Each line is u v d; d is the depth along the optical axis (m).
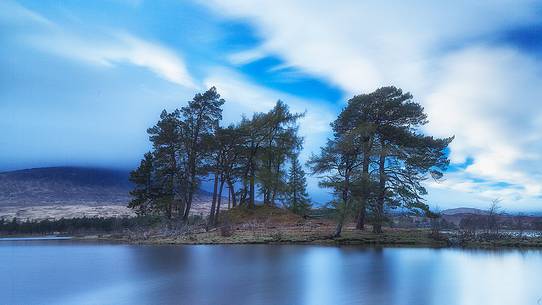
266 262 23.38
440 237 38.69
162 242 39.38
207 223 48.91
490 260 25.31
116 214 133.12
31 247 36.03
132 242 41.72
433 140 41.16
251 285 15.70
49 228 72.12
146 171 53.78
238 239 38.06
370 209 39.31
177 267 21.11
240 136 52.62
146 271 19.69
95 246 36.81
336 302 12.74
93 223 71.50
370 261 24.00
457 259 25.62
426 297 13.59
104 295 13.81
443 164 41.06
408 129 42.75
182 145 54.19
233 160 54.56
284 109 55.84
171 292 14.27
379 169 40.25
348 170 39.69
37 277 17.97
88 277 17.84
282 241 37.31
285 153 55.50
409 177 40.12
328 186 37.50
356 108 42.47
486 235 40.00
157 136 53.75
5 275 18.67
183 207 53.44
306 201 58.81
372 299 13.21
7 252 30.69
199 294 13.91
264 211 52.06
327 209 38.22
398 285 15.82
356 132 38.78
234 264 22.39
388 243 36.84
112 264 22.64
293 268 20.67
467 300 13.24
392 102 40.97
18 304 12.59
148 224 52.62
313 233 40.25
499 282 16.81
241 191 56.47
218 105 54.19
